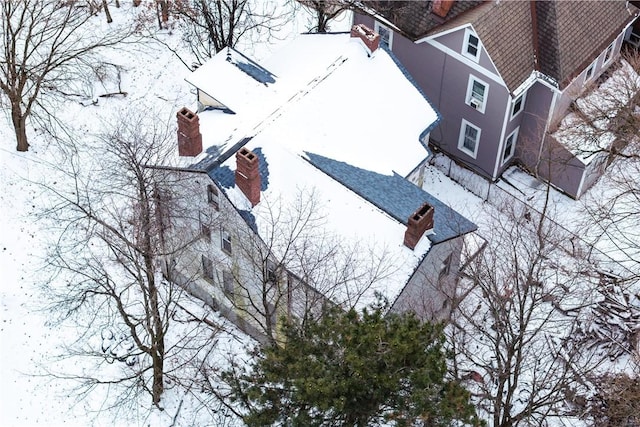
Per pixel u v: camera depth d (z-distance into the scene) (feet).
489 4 143.64
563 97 149.69
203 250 131.85
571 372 127.24
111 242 130.62
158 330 120.78
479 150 156.87
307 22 181.27
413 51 154.81
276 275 117.29
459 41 145.69
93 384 126.31
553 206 154.92
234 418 127.03
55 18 164.55
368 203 120.37
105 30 180.34
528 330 132.05
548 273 140.56
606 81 158.30
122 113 163.84
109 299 127.65
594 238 149.59
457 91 152.56
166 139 136.98
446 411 92.22
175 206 126.11
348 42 141.28
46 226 146.61
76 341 134.21
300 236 116.98
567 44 146.20
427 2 152.05
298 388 94.48
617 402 121.70
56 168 149.89
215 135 128.77
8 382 130.52
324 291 112.27
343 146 129.18
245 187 117.70
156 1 176.96
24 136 155.53
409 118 138.00
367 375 93.04
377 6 156.87
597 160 152.05
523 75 145.07
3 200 149.89
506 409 111.86
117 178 136.56
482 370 131.23
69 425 126.93
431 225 116.98
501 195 156.35
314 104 131.03
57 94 165.17
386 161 131.85
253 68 138.00
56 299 137.90
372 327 95.81
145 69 173.99
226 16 160.97
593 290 135.33
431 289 124.98
